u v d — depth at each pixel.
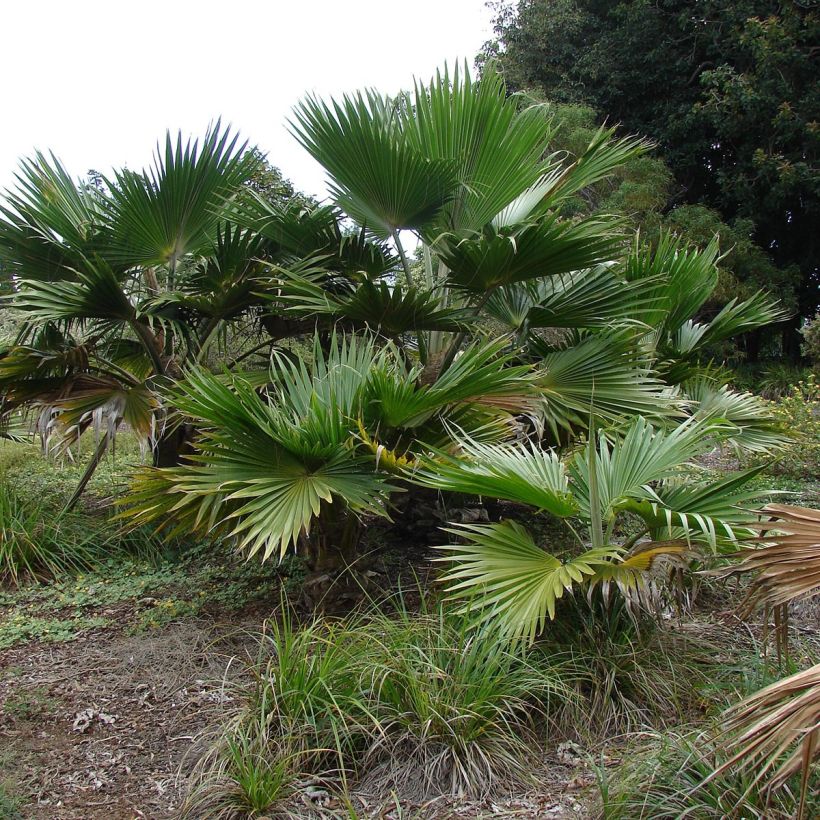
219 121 5.92
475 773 3.22
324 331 6.19
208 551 6.24
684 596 3.91
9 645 4.68
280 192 8.84
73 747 3.64
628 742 3.37
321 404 4.44
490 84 5.62
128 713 3.92
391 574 5.51
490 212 5.96
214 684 4.15
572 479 4.43
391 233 5.96
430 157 5.89
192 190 6.08
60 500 6.91
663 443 4.31
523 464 4.26
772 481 8.05
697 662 4.02
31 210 6.01
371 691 3.48
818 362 13.49
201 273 6.08
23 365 5.83
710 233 16.72
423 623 4.03
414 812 3.08
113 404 5.83
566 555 4.56
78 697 4.07
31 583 5.66
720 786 2.82
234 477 4.18
